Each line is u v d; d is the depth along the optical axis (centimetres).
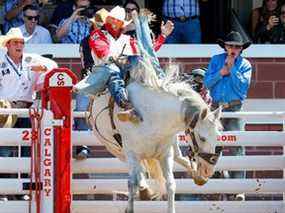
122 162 2206
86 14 2892
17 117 2297
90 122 2130
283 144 2217
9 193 2169
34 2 2973
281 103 2856
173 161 2095
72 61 2814
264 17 2989
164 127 1991
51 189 2108
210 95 2406
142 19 2095
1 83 2348
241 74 2394
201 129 1962
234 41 2384
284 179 2234
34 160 2119
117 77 2031
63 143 2117
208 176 1989
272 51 2852
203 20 3238
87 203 2211
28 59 2367
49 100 2130
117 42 2097
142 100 2006
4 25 2920
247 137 2212
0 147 2334
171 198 2030
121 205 2219
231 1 3219
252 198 2566
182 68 2814
